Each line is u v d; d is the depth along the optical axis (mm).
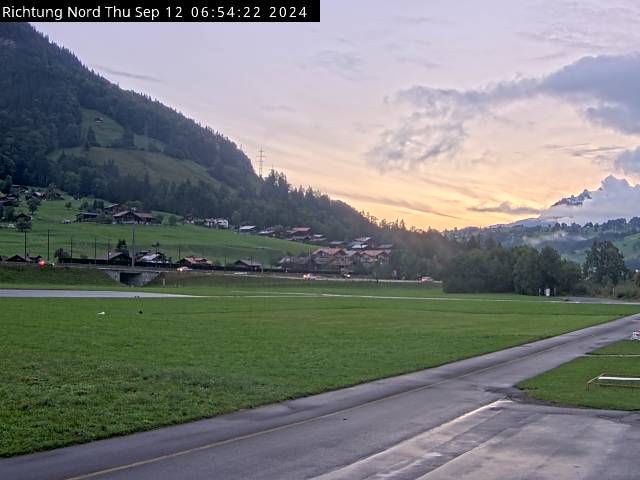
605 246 178750
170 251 191750
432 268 191875
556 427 15016
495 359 29469
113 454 12047
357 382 21484
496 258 158375
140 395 17609
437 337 39719
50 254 156500
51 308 50375
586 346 36438
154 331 36812
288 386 20141
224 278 137250
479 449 12898
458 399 18688
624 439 13867
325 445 13000
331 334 39625
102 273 125000
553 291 151250
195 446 12742
